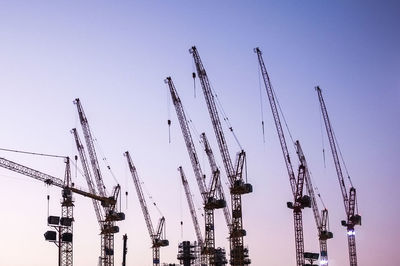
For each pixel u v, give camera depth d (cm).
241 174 19500
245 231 19688
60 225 16438
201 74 19412
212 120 19425
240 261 19488
